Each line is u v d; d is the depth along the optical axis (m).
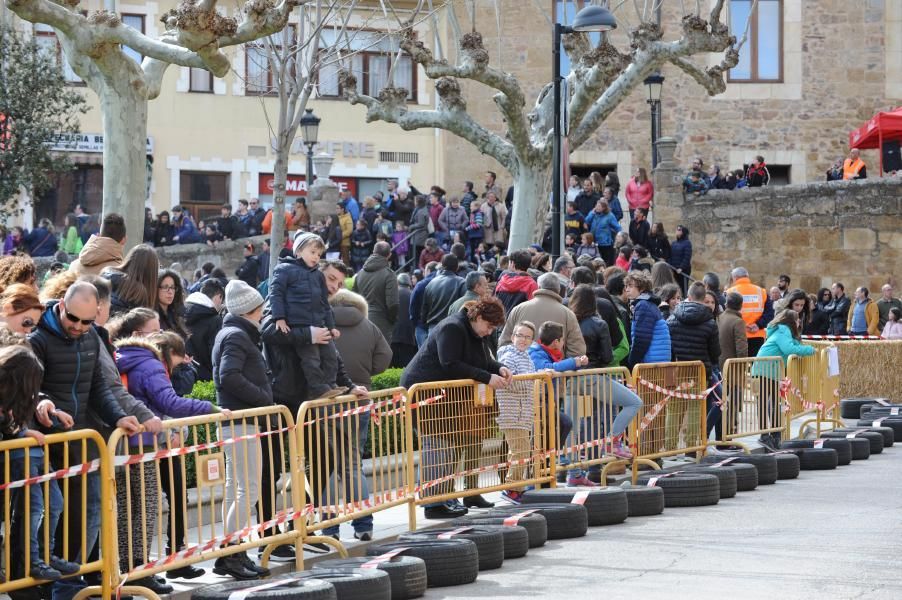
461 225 30.06
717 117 38.69
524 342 13.23
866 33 38.75
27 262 9.77
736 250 33.38
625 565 10.34
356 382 12.01
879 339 26.31
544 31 38.00
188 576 9.91
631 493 12.92
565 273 16.95
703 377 15.95
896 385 24.88
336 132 38.94
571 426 13.62
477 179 38.38
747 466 14.75
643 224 30.22
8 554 7.82
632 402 14.30
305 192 38.97
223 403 10.16
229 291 10.23
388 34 23.47
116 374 8.87
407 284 19.75
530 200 23.77
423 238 29.70
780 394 17.72
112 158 16.70
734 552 10.81
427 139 39.81
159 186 38.09
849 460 17.27
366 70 38.50
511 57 38.03
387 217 31.38
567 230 28.09
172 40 17.11
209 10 13.34
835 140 38.81
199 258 31.34
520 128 23.11
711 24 23.19
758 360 17.34
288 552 10.79
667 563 10.37
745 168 36.53
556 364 13.64
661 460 15.54
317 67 20.25
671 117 38.59
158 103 38.12
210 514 9.39
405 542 10.05
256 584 8.55
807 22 38.69
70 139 31.88
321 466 10.68
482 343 12.54
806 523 12.32
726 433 16.66
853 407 22.81
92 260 10.98
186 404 9.36
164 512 10.81
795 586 9.35
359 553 11.24
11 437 7.95
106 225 11.17
